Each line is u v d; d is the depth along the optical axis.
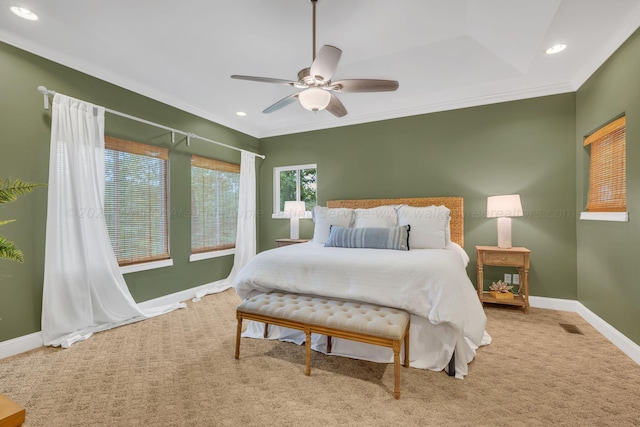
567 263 3.34
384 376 2.00
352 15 2.34
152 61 2.88
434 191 3.98
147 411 1.64
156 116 3.55
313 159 4.83
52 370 2.07
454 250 3.01
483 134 3.72
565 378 1.94
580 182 3.19
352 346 2.28
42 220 2.52
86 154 2.73
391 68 3.16
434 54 2.92
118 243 3.15
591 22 2.26
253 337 2.65
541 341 2.51
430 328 2.12
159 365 2.15
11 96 2.36
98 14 2.21
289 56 2.94
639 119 2.15
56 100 2.54
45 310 2.45
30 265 2.44
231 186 4.70
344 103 4.00
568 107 3.34
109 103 3.06
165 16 2.29
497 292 3.36
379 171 4.33
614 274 2.48
